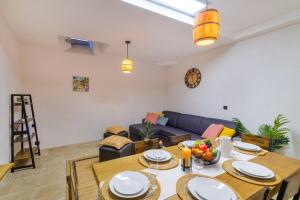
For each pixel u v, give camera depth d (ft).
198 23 4.25
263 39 9.12
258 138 6.25
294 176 3.05
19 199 6.43
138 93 16.28
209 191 3.01
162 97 17.84
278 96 8.54
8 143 8.46
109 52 13.46
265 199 2.78
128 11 6.77
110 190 3.07
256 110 9.57
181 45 11.39
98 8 6.56
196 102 13.98
